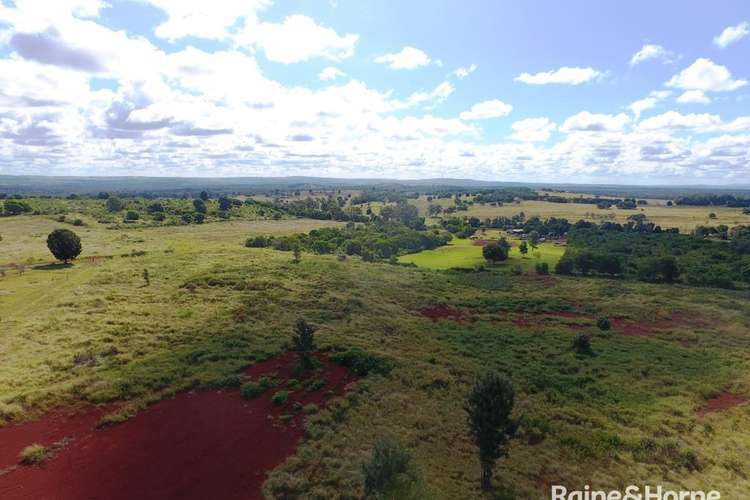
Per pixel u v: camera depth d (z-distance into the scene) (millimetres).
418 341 42031
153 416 25578
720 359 41719
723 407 32344
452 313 55094
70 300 45031
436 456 23109
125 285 52156
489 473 21000
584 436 26484
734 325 52875
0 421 24219
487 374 21547
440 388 31234
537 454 24391
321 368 32031
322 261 75000
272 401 27016
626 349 43719
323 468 21234
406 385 30953
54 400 26531
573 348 43312
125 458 21781
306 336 32250
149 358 32781
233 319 42188
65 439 23266
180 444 22953
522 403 30219
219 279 55688
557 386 33906
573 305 61938
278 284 55375
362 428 24906
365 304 51688
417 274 75062
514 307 59125
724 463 24609
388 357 34719
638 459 24656
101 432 23984
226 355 33219
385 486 17859
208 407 26562
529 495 20688
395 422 25969
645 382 35562
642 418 29422
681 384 35500
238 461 21641
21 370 30078
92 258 72875
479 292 66938
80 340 35312
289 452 22438
